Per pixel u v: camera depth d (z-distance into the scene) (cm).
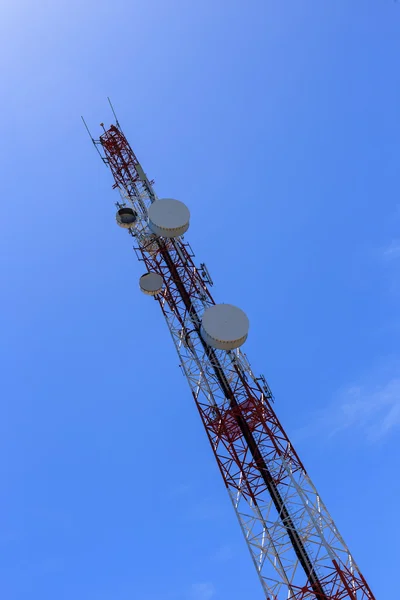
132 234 7181
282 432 5650
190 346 6228
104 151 8194
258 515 5200
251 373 6025
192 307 6462
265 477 5378
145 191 7631
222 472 5472
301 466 5438
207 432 5709
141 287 6581
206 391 5931
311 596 4750
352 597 4622
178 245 7025
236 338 5775
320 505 5194
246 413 5722
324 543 4906
